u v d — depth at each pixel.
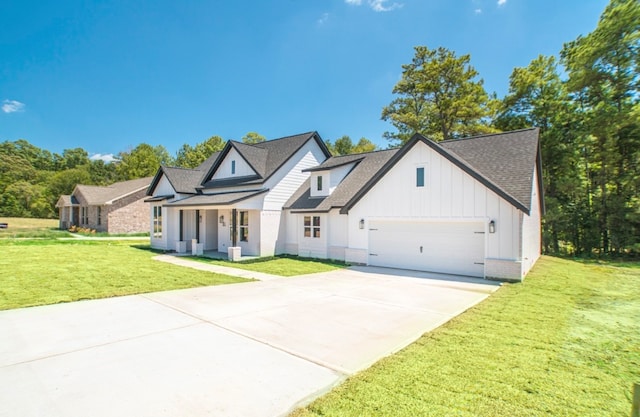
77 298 8.09
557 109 24.02
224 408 3.41
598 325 6.27
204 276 11.45
